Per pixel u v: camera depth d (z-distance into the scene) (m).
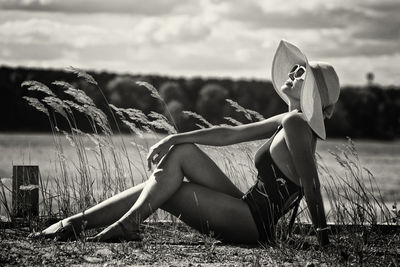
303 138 6.31
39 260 5.70
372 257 6.14
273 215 6.47
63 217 7.71
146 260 5.84
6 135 73.62
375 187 26.89
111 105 8.41
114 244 6.36
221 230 6.63
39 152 42.84
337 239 6.66
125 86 48.44
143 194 6.52
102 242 6.39
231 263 5.84
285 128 6.36
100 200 8.13
